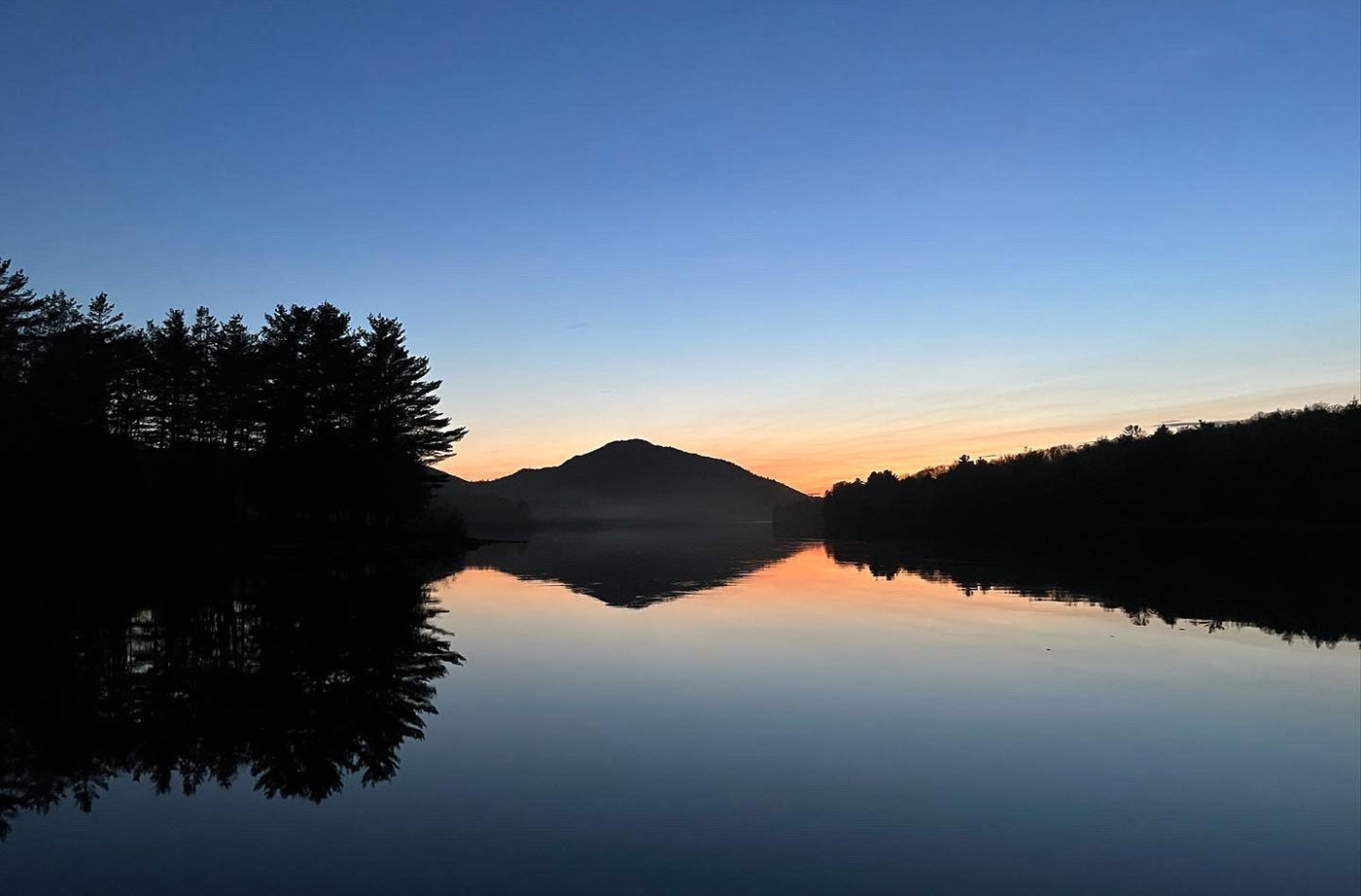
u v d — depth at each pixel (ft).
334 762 31.37
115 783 29.07
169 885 21.08
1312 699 41.83
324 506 167.53
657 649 56.18
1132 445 294.05
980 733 35.42
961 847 23.52
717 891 20.68
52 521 122.42
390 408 182.09
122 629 64.44
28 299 134.10
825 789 28.32
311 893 20.54
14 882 21.30
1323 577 116.47
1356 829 24.94
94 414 144.46
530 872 21.81
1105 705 40.52
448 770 30.42
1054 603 86.33
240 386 169.58
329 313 173.99
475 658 52.65
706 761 31.45
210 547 135.74
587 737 34.73
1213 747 33.37
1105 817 25.84
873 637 62.13
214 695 42.19
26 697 41.81
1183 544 215.31
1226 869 22.16
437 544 191.62
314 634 62.34
